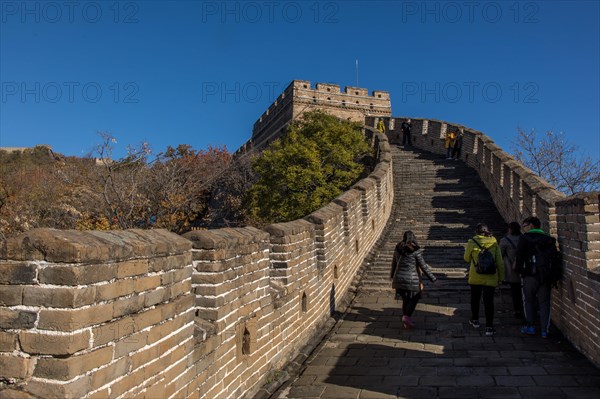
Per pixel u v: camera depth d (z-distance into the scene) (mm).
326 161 20328
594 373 5953
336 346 7195
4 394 2688
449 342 7262
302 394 5555
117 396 3086
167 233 3881
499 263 7742
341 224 9852
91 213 18469
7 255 2801
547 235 7391
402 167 22281
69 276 2748
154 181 20328
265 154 20516
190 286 4020
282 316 6309
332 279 8867
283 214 18781
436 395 5469
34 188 19812
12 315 2770
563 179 23328
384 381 5887
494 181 17031
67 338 2723
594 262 6332
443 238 13898
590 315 6273
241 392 5035
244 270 5191
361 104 40188
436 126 26438
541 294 7355
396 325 8125
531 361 6426
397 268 8000
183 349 3857
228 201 25094
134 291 3256
